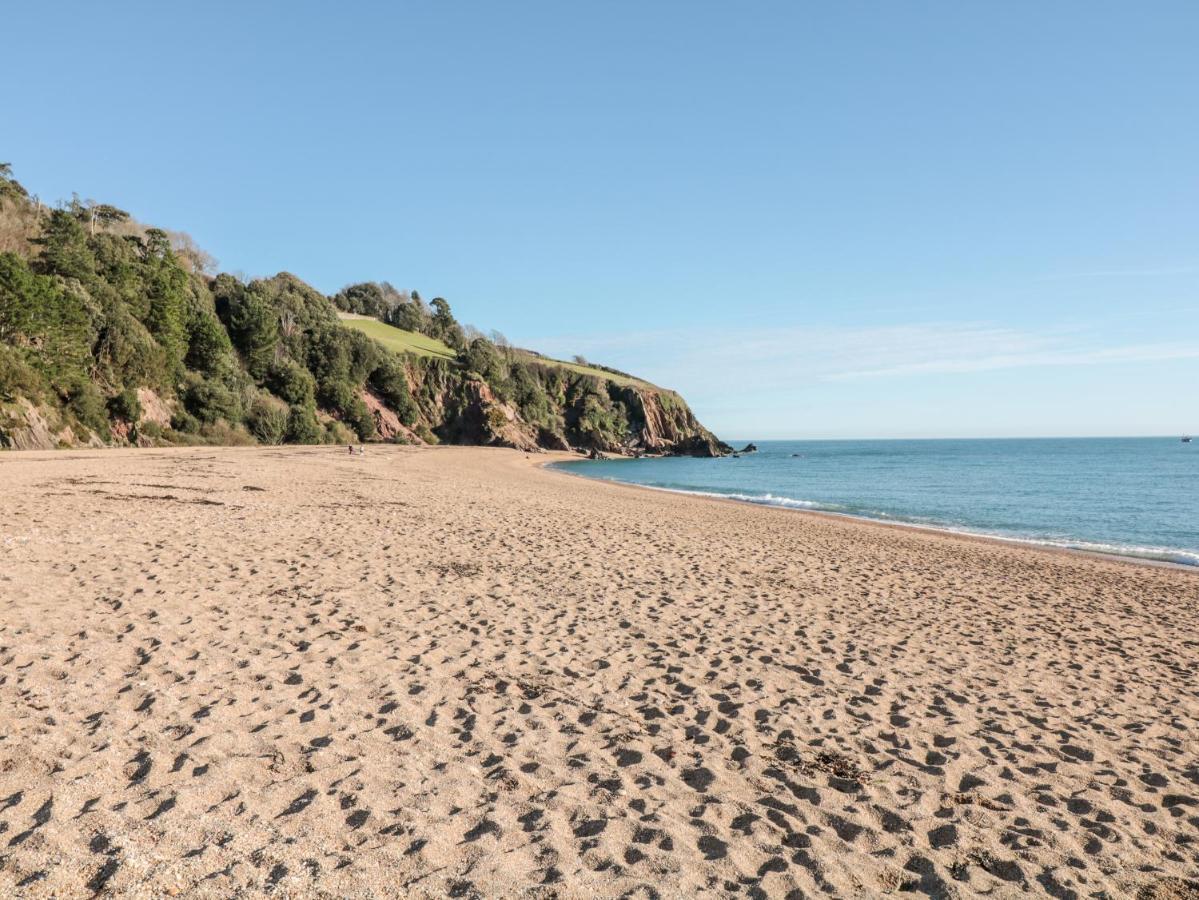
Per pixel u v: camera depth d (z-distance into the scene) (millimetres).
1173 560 21078
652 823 4117
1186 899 3760
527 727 5559
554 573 12023
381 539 14305
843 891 3584
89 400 58188
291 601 8859
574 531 17625
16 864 3121
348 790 4215
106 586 8844
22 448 48938
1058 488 53219
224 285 98812
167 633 7133
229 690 5773
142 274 77625
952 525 30250
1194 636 10867
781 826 4254
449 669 6824
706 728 5883
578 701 6250
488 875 3414
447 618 8680
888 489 52625
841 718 6309
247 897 3016
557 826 4004
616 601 10258
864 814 4504
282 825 3725
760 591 11773
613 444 135750
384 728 5281
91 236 81812
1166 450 148625
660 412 146250
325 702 5691
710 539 18109
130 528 13477
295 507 18922
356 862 3408
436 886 3277
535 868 3529
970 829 4410
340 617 8305
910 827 4387
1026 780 5270
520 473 53594
